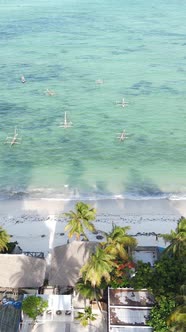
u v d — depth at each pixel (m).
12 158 84.12
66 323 47.34
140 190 73.88
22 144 89.12
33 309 45.34
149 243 60.12
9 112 104.44
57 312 47.38
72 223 53.53
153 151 86.69
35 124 98.06
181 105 108.94
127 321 43.31
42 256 56.47
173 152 86.38
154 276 46.88
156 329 41.59
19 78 129.00
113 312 44.25
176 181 76.62
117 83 124.88
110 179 77.12
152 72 134.75
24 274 50.25
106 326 46.97
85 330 46.66
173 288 44.84
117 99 112.88
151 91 118.56
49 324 47.19
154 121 99.69
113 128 96.25
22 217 66.62
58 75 131.75
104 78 129.00
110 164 82.06
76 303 48.84
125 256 49.53
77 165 81.75
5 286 49.34
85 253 52.25
